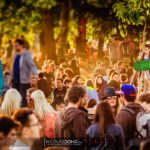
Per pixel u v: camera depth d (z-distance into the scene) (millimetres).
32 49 38469
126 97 9711
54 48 36562
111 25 29391
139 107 9508
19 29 40656
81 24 34719
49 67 22703
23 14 41000
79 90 9203
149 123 9320
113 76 19484
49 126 9055
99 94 17422
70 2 36188
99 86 17609
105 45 32000
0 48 24938
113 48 28344
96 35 31844
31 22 40719
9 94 10688
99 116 8211
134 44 27703
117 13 26609
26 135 6727
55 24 38719
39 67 30766
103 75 21391
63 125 8914
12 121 6473
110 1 28891
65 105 15094
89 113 11273
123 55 28234
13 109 10617
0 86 14711
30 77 15484
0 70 14852
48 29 37375
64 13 36875
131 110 9422
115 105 10578
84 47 33594
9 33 41188
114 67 26078
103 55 32062
